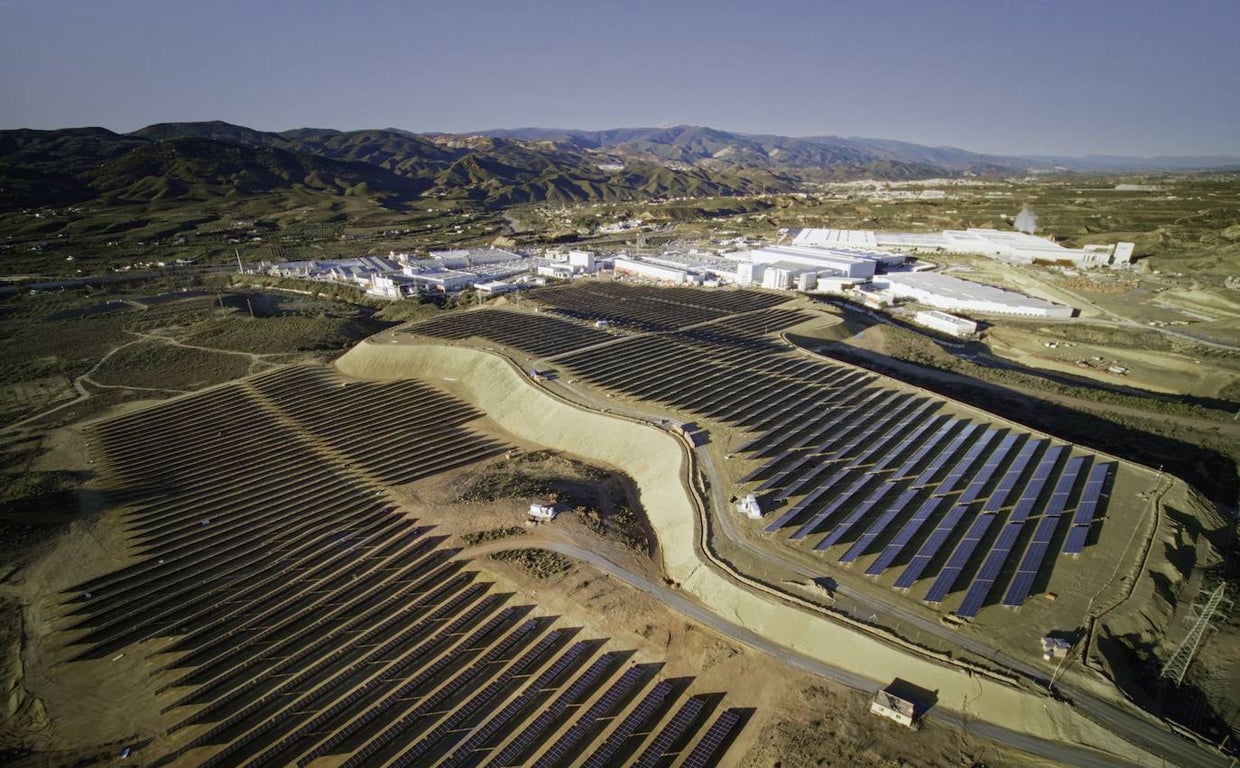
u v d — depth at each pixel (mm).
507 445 99875
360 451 98125
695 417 95750
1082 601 53812
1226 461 86188
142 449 99312
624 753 45438
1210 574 59031
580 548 68812
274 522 79000
